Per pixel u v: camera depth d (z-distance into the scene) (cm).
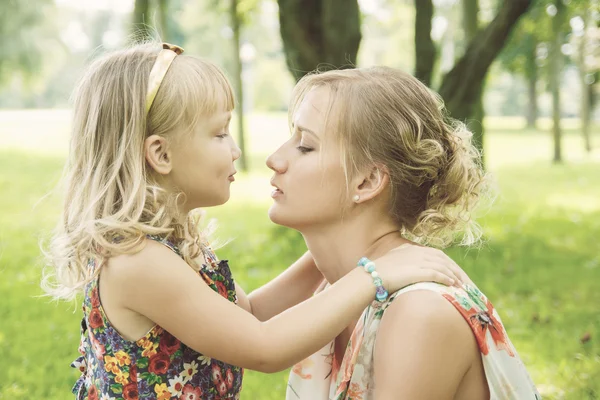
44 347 515
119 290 200
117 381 205
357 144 205
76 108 219
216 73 217
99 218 208
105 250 202
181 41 4178
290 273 261
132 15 1167
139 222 204
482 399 192
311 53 860
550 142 3612
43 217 1154
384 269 198
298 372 225
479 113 1062
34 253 880
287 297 258
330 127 206
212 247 253
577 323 582
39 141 2798
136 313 203
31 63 3919
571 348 509
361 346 196
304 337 196
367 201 210
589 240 1011
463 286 197
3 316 595
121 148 206
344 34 851
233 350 200
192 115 209
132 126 206
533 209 1359
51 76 5334
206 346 201
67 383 447
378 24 2448
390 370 183
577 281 745
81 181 216
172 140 209
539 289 707
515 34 1783
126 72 211
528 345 517
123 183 207
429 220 214
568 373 452
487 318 191
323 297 200
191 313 200
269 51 5069
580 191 1684
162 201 207
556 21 1627
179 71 211
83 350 226
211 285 219
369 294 195
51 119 3856
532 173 2138
